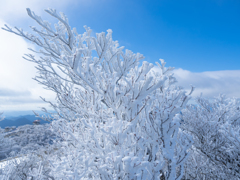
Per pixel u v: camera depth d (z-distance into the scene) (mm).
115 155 1422
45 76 4043
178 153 1636
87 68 1511
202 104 5688
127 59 2879
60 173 1891
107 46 2666
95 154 1794
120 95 1614
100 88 1726
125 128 1488
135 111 1588
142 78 1592
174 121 1477
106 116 2436
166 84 2242
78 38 2740
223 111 4465
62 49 3088
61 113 4332
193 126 4598
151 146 1747
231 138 2330
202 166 3471
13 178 4531
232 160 3578
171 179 1515
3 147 11555
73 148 2166
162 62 2615
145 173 1438
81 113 2896
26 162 5312
